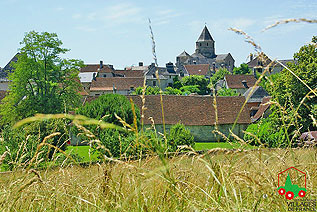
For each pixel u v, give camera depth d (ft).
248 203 7.40
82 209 8.04
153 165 7.20
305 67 96.07
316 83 92.43
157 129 159.84
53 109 157.58
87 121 5.03
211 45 645.92
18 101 162.20
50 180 9.00
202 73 466.29
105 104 106.52
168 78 381.19
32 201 8.29
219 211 6.86
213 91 7.80
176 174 8.06
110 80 344.28
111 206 7.25
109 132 64.90
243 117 167.43
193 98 171.83
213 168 7.05
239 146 7.58
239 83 346.95
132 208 7.21
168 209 7.12
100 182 7.95
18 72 160.25
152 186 7.86
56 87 166.61
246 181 7.61
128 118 105.19
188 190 7.88
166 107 165.48
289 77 96.94
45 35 162.91
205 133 165.27
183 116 165.17
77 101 168.45
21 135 38.17
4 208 7.61
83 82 396.78
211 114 167.53
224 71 392.47
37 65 160.45
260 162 7.65
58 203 8.54
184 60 624.59
